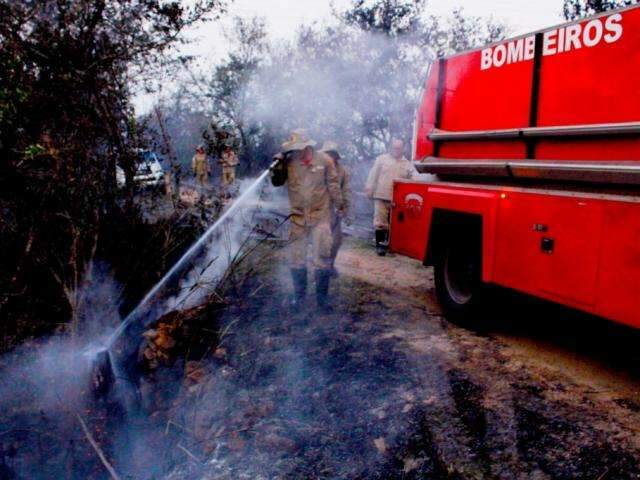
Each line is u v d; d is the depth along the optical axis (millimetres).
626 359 4016
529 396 3389
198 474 2781
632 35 3309
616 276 3227
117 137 3799
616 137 3416
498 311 4738
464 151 4844
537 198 3830
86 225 3441
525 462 2742
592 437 2914
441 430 3035
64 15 3611
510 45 4281
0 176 3158
